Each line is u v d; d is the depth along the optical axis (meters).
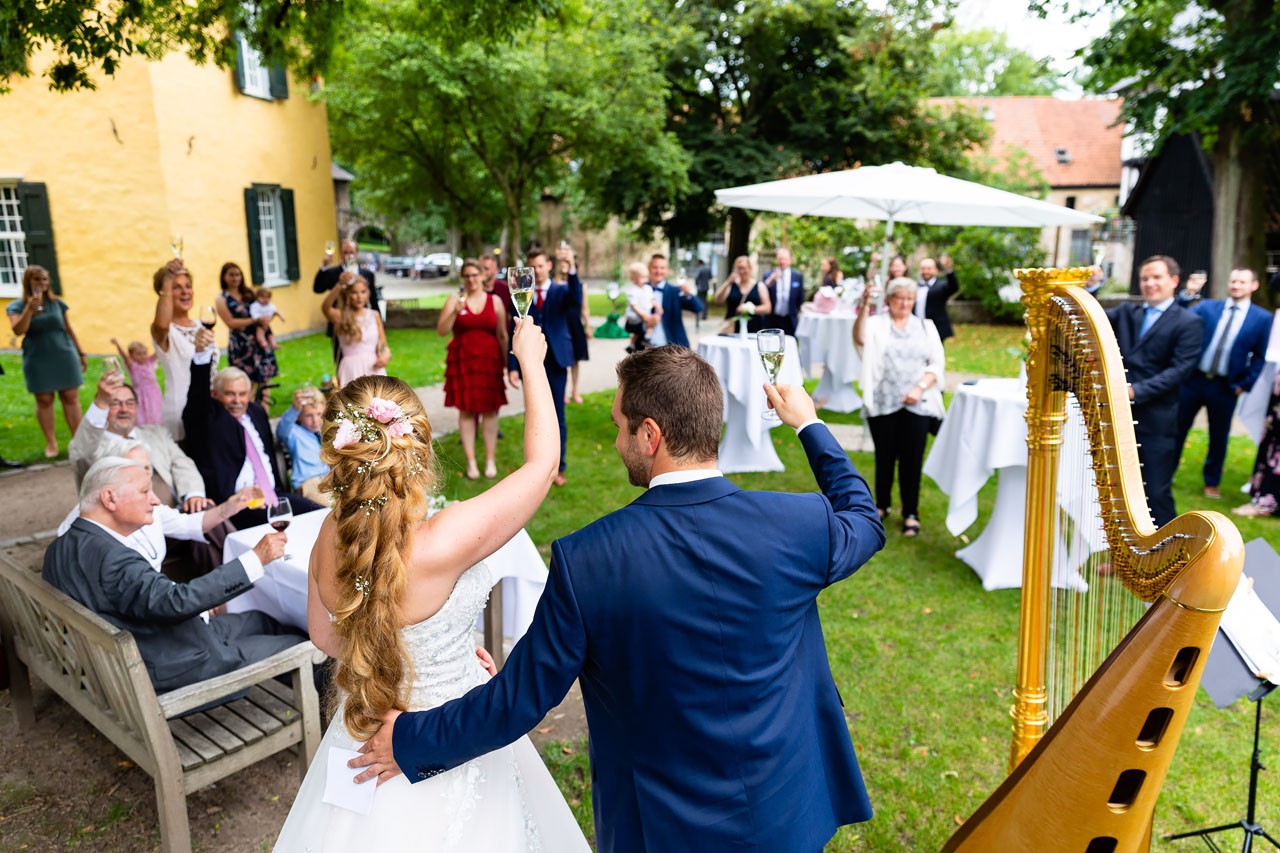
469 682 1.73
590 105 14.52
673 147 16.55
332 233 16.58
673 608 1.35
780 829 1.40
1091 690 1.49
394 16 13.57
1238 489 6.49
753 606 1.38
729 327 8.62
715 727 1.36
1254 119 12.86
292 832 1.77
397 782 1.64
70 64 4.91
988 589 4.59
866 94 19.02
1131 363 4.77
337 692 1.81
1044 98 32.56
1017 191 27.09
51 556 2.66
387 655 1.55
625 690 1.38
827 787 1.56
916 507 5.46
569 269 6.54
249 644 2.87
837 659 3.83
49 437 6.98
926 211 6.74
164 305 5.01
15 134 11.57
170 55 11.88
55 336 6.80
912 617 4.27
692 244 22.33
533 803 1.96
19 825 2.71
